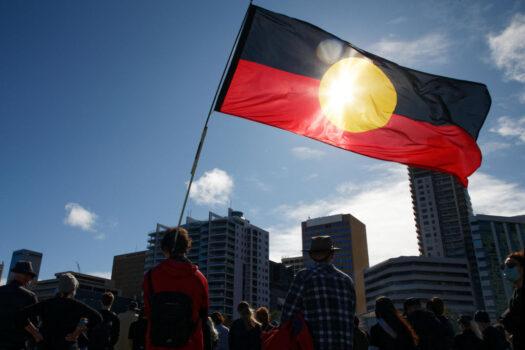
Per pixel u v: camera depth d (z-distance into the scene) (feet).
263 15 22.36
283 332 13.74
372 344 20.72
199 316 13.41
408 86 22.45
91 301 168.14
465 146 21.97
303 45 22.38
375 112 21.95
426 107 22.20
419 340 22.58
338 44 22.68
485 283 576.61
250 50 21.77
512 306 12.19
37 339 18.47
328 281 14.26
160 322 12.34
